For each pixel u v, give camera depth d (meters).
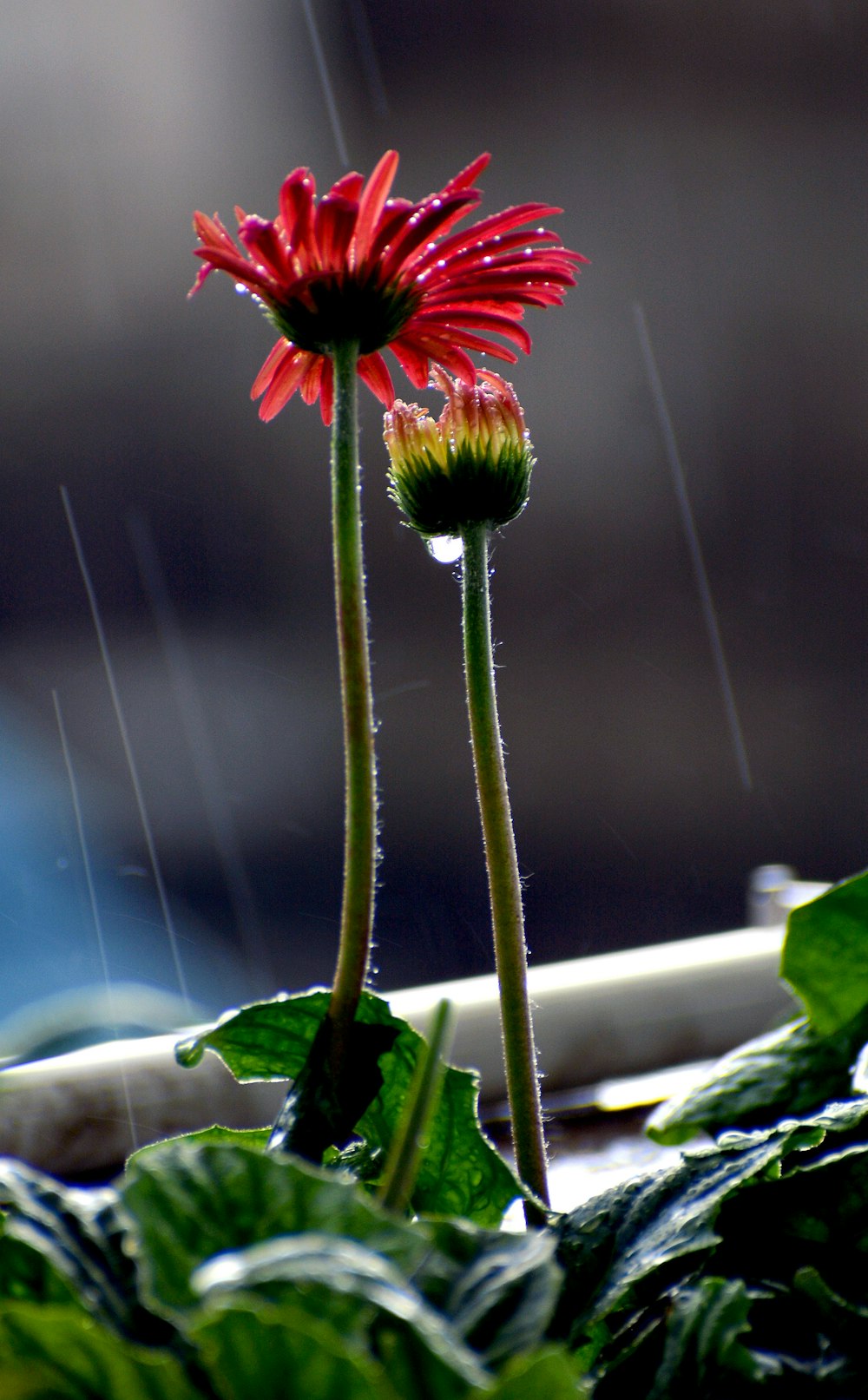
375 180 1.29
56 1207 1.25
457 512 1.32
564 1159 1.49
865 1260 1.29
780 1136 1.31
